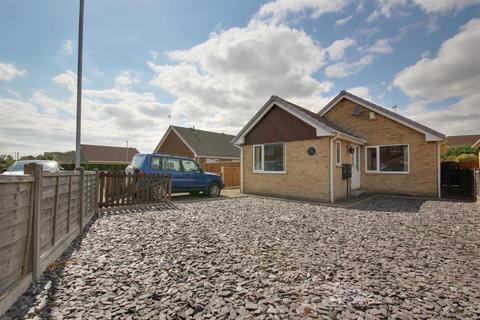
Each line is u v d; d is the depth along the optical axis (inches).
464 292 111.1
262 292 109.5
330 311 95.3
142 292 108.8
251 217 275.3
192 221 253.9
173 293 107.8
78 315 90.8
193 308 96.4
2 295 90.3
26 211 111.7
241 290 111.0
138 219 263.4
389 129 517.7
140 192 357.1
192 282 118.6
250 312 94.3
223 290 110.8
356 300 102.6
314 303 100.9
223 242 183.2
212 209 328.8
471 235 205.8
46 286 112.7
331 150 413.7
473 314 94.0
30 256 115.4
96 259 148.0
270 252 161.9
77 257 151.3
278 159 487.5
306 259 149.9
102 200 321.1
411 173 491.8
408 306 98.9
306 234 206.8
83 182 216.5
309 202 400.5
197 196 488.4
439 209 334.0
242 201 411.5
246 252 161.8
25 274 110.6
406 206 362.6
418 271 133.9
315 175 428.5
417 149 487.5
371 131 538.6
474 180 430.0
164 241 185.0
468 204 379.2
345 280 122.1
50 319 88.3
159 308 96.2
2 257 92.8
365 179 541.6
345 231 217.2
